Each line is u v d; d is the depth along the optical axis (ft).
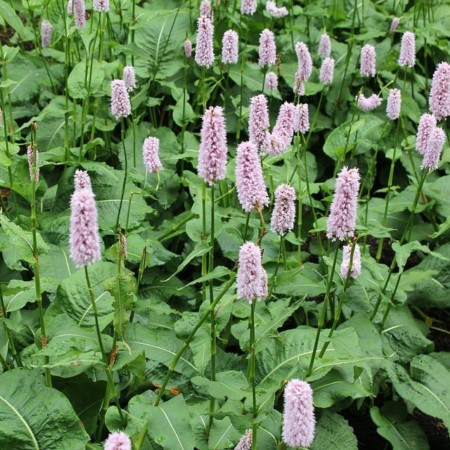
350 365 4.23
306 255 5.32
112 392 3.82
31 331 4.30
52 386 4.20
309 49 6.91
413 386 4.51
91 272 4.33
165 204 5.33
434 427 4.90
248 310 4.19
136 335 4.33
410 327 4.75
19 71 5.97
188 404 4.16
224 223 4.73
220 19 6.66
